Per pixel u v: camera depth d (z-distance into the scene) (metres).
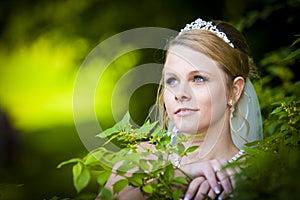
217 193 3.22
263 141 3.61
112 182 3.40
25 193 12.12
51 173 13.12
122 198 3.30
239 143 3.85
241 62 3.83
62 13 13.04
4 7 13.77
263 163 2.98
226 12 10.27
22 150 14.96
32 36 13.62
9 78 19.45
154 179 3.16
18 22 13.66
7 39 14.09
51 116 18.09
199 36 3.64
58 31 13.03
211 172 3.28
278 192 2.64
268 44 8.94
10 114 16.92
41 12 13.27
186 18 11.19
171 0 11.38
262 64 7.02
